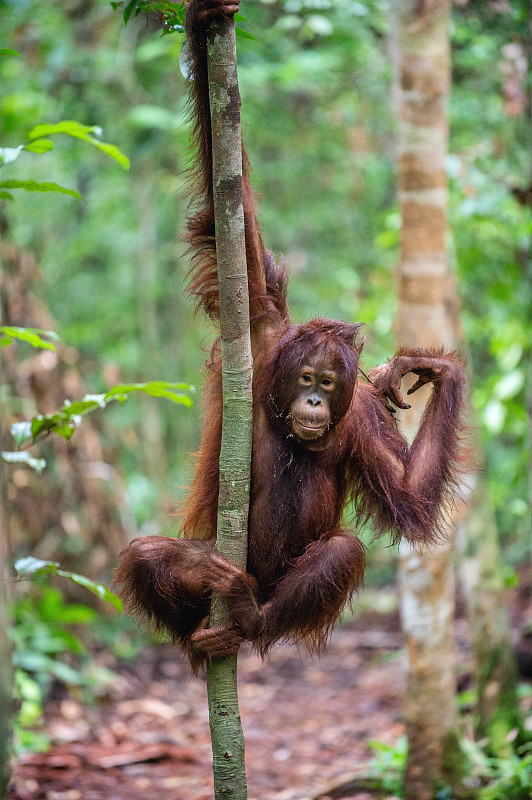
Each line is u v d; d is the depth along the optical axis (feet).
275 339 17.20
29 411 36.65
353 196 54.39
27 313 37.93
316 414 15.99
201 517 17.63
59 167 48.83
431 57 25.40
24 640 34.45
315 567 16.16
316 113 48.60
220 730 15.26
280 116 48.52
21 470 36.63
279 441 16.85
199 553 16.62
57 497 38.50
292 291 56.59
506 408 38.22
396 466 17.56
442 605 25.08
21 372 36.86
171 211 54.03
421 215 25.48
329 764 30.14
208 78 14.93
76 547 38.68
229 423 15.06
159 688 39.34
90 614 33.55
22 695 31.96
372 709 36.70
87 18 45.68
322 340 16.30
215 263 17.67
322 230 57.47
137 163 48.11
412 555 24.97
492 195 33.42
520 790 24.26
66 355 39.45
